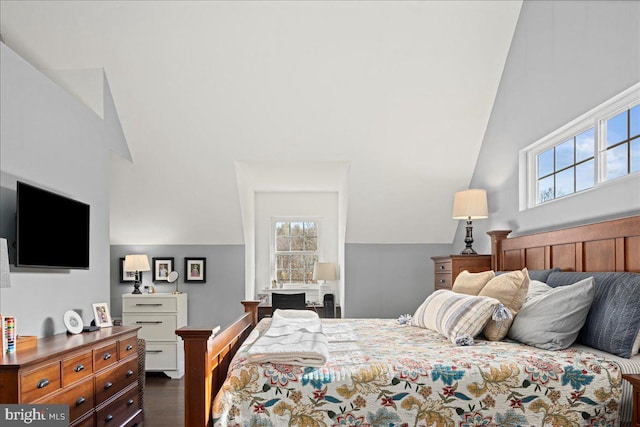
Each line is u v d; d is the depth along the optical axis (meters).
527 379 2.02
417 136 4.57
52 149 3.09
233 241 5.50
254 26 3.81
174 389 4.29
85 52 3.92
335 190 6.32
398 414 1.97
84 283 3.46
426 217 5.30
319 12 3.74
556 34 3.33
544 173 3.70
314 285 6.43
